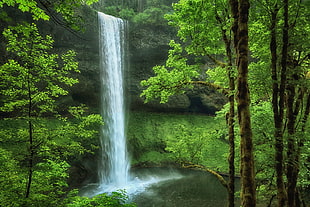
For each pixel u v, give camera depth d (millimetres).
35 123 8180
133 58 39875
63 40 30562
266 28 8719
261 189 12922
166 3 43438
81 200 7926
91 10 31531
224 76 13141
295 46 7902
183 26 12211
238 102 6723
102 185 28062
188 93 43938
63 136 8984
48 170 8500
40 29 27297
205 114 46406
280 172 8000
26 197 7746
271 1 7625
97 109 38062
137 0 44094
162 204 20938
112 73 35812
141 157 36625
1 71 7461
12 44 7574
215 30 11172
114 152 34719
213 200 21656
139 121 41156
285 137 8336
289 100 8820
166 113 44375
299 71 8039
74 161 28047
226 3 10391
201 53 12484
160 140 38656
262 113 10016
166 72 13594
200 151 13562
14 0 4223
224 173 29656
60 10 4660
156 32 38156
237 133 13586
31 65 8086
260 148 8938
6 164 7773
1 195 7293
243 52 6508
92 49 33906
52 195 8406
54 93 8953
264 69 9102
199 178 29172
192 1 10586
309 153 9227
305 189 14859
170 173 32156
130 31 37750
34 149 8094
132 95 41688
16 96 8445
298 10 7590
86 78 35156
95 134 32750
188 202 21281
